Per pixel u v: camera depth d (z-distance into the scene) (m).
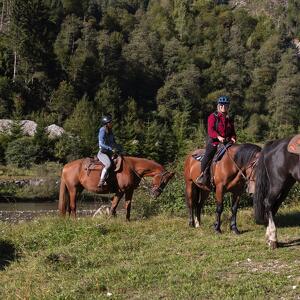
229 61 132.88
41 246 10.97
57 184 43.34
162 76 127.50
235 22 162.25
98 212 18.03
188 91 116.62
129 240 10.82
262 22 169.88
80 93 106.12
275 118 116.19
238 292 7.23
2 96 91.25
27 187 43.19
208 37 150.12
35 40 101.00
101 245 10.70
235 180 10.95
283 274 7.98
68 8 137.88
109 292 7.72
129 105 102.38
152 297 7.38
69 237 11.29
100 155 13.80
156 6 169.25
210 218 13.34
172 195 15.92
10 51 101.19
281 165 9.38
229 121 11.31
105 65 115.88
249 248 9.64
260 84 126.81
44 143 58.47
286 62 132.62
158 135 67.19
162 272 8.49
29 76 99.44
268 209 9.62
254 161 10.52
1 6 128.75
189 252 9.63
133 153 63.41
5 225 13.35
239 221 12.55
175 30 152.38
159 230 11.82
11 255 10.56
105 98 100.75
